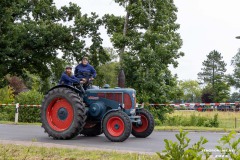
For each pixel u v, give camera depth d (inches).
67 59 1253.1
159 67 1091.9
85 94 437.4
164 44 1117.7
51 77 1354.6
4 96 1232.8
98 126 458.3
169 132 553.9
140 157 265.0
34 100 860.6
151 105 1024.9
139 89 1096.8
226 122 965.2
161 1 1155.3
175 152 127.4
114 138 395.5
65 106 413.4
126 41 1141.1
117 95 426.6
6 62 1159.6
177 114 1046.4
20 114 842.8
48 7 1246.9
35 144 340.2
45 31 1157.1
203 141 132.3
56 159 259.1
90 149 312.7
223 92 3836.1
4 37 1137.4
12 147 311.3
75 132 404.8
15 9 1178.0
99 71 1293.1
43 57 1240.8
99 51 1278.3
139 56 1093.1
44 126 419.8
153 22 1172.5
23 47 1190.9
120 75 628.1
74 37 1225.4
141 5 1155.3
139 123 442.3
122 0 1201.4
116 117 397.7
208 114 1036.5
